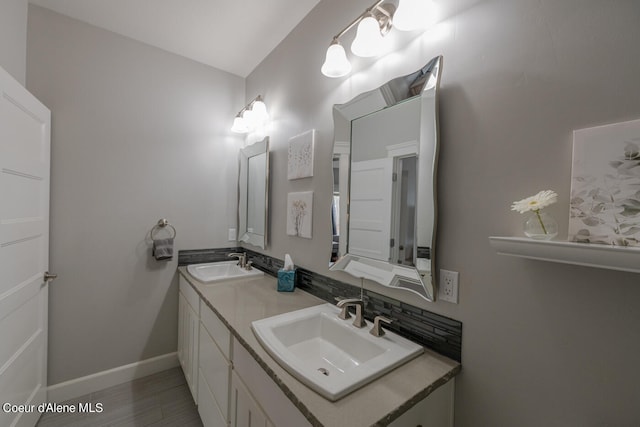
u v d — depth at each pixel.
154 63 2.22
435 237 1.03
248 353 1.07
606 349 0.69
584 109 0.73
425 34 1.11
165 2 1.75
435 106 1.01
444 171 1.03
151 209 2.22
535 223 0.76
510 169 0.86
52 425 1.67
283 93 2.07
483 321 0.92
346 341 1.20
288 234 1.93
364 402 0.75
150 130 2.21
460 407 0.96
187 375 1.99
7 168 1.32
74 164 1.91
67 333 1.91
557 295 0.77
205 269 2.32
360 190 1.35
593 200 0.69
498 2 0.90
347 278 1.44
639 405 0.65
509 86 0.87
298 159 1.83
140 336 2.18
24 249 1.49
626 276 0.67
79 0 1.75
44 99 1.80
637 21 0.66
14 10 1.60
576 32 0.74
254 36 2.07
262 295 1.67
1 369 1.31
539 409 0.80
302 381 0.81
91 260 1.99
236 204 2.62
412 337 1.12
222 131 2.55
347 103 1.43
